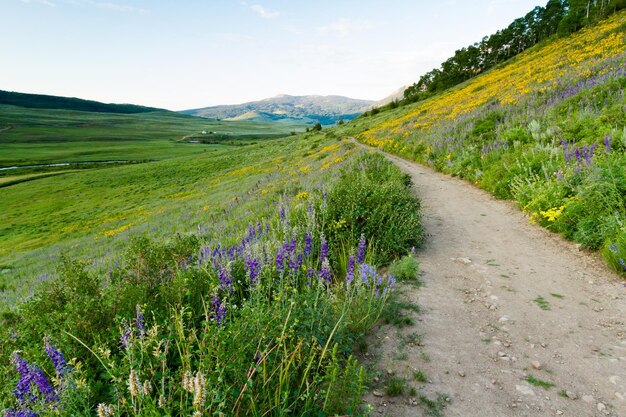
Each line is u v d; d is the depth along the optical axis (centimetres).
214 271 518
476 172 1462
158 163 9744
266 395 301
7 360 323
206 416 242
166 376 288
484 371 399
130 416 258
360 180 1118
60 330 345
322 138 7262
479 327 490
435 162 2005
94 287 453
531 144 1320
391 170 1564
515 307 534
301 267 554
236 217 1614
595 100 1491
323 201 886
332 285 587
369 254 706
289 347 353
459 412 341
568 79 2275
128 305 396
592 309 507
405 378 391
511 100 2372
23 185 7425
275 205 1506
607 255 611
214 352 291
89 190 6500
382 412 343
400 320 507
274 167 4581
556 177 954
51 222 4403
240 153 9662
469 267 695
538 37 10638
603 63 2308
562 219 784
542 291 574
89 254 2088
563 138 1220
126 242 2103
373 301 522
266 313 370
